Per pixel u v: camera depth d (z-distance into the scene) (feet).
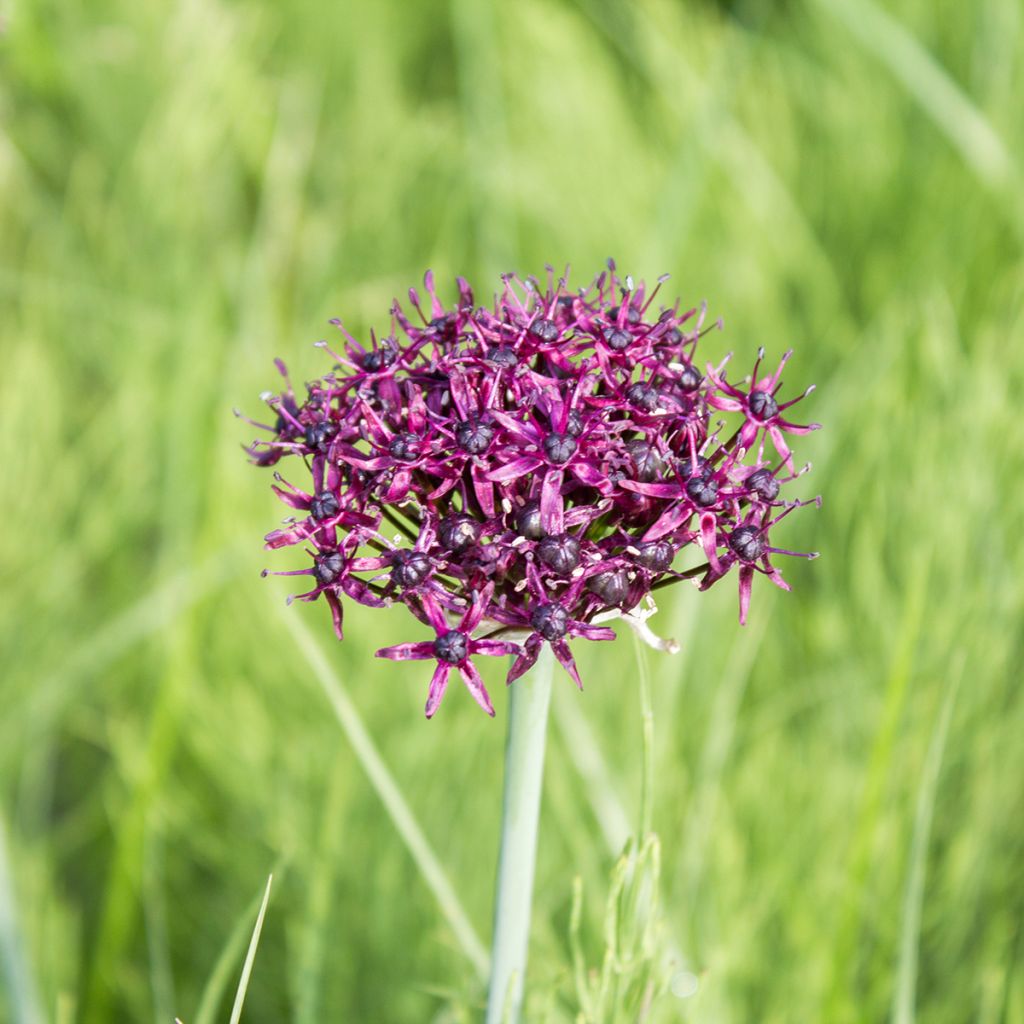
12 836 2.37
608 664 2.49
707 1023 1.98
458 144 4.00
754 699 2.51
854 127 3.76
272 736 2.43
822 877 2.10
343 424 1.69
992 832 2.16
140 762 2.25
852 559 2.53
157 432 3.13
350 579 1.67
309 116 4.22
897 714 1.92
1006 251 3.26
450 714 2.36
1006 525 2.37
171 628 2.46
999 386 2.49
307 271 3.70
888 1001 2.05
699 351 3.07
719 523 1.68
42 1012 2.05
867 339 2.89
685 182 2.85
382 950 2.13
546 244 3.47
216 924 2.38
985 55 3.63
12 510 2.84
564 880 2.16
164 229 3.68
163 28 4.10
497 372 1.66
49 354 3.43
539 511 1.64
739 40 3.92
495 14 4.05
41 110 4.24
